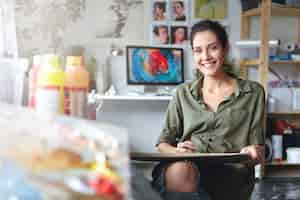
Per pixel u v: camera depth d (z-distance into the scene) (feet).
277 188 10.59
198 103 5.41
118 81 11.90
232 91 5.44
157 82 11.88
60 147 1.70
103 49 11.82
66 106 2.90
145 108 12.07
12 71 3.50
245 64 12.00
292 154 11.50
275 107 11.78
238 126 5.25
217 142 5.15
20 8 11.25
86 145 1.74
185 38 12.13
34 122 1.83
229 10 12.30
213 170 4.87
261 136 5.31
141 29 11.97
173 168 3.84
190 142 5.00
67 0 11.58
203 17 12.18
